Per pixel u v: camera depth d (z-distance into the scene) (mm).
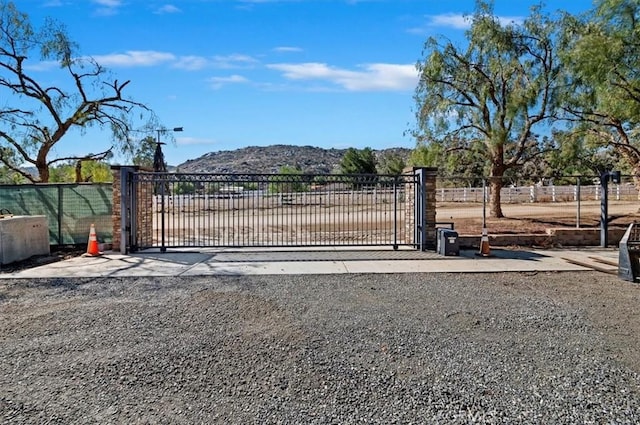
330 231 16609
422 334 5449
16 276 8875
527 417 3535
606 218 12984
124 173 11758
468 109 17875
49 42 15898
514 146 18484
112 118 17250
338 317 6148
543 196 33656
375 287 8000
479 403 3756
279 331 5559
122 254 11648
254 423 3459
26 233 10805
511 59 16719
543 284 8281
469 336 5383
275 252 11953
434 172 12391
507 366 4504
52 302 6949
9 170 16828
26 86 16031
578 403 3752
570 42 15461
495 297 7289
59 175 21109
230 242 14102
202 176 12773
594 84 13219
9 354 4816
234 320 6008
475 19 17219
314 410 3646
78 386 4066
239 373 4336
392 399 3826
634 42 12750
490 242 13016
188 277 8820
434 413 3598
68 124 16578
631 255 8547
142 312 6387
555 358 4707
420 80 18031
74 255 11594
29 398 3844
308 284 8234
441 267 9875
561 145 16766
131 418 3525
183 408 3678
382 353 4840
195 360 4648
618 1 13016
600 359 4680
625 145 16266
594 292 7645
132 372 4359
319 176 12586
